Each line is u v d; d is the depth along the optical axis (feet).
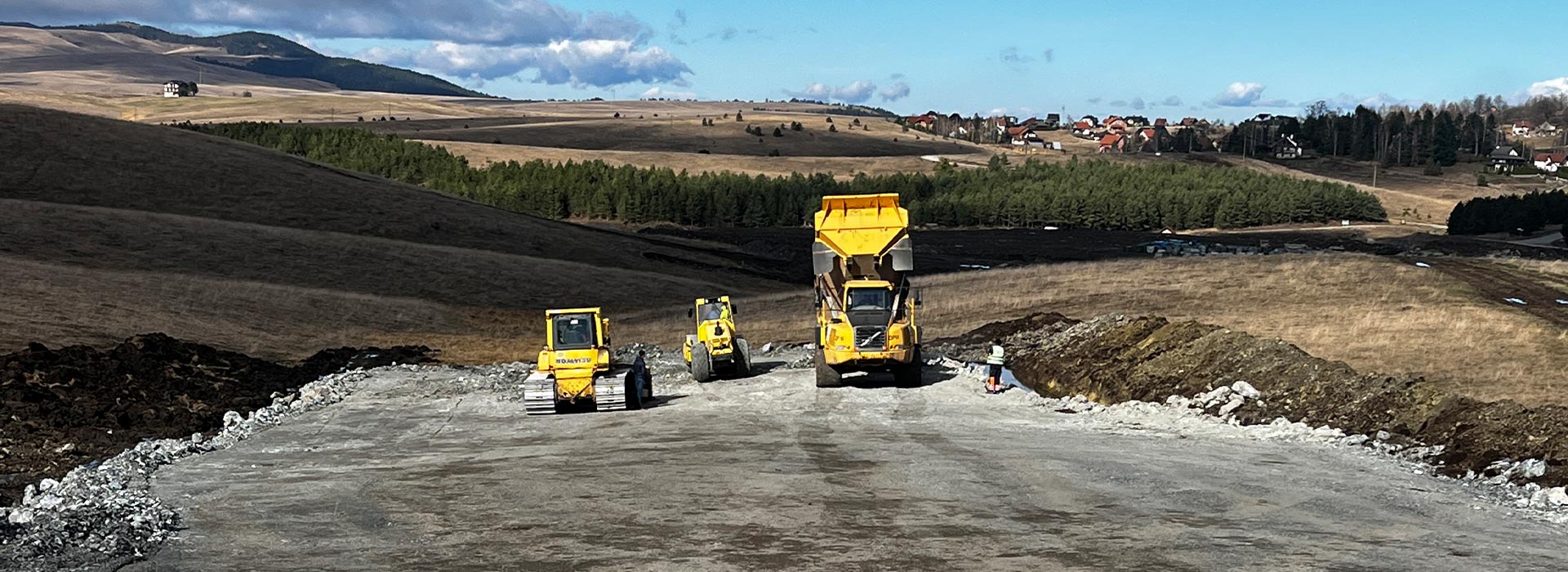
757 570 35.99
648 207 435.53
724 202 441.68
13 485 57.52
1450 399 63.31
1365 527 41.70
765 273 281.13
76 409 79.36
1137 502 46.19
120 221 203.00
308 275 194.29
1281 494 47.96
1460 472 53.26
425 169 473.67
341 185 286.46
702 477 52.75
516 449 65.36
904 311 97.45
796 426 72.74
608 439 68.69
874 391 92.58
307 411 87.51
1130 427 71.36
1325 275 164.04
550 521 43.86
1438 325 110.83
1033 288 174.50
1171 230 434.30
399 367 120.98
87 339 113.39
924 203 451.53
